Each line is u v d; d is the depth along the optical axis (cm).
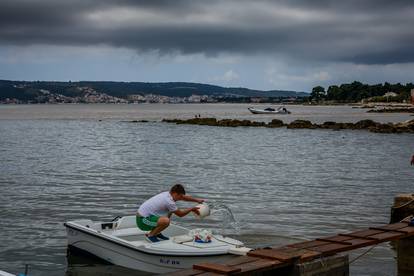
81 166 3419
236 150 4575
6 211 1952
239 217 1838
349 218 1836
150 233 1264
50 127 8344
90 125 8888
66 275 1228
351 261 1260
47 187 2536
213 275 870
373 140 5684
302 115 13725
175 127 8194
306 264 942
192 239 1242
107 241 1276
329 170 3238
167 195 1305
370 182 2731
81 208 2027
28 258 1366
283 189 2498
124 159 3850
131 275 1221
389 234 1127
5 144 5191
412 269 1181
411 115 13400
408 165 3478
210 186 2589
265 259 942
